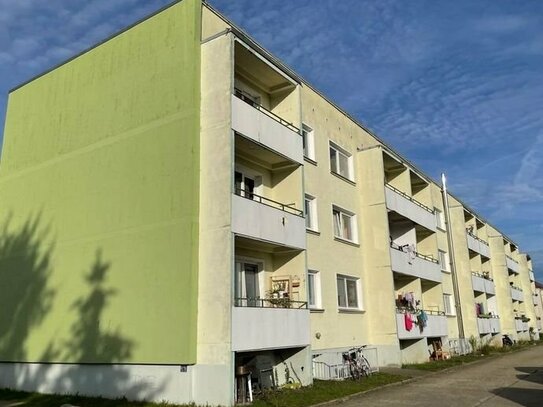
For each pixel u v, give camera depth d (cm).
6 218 1914
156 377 1320
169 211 1398
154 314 1357
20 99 2012
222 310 1266
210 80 1451
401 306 2342
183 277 1322
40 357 1622
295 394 1359
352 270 2123
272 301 1510
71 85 1809
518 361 2488
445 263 3403
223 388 1216
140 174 1497
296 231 1595
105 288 1495
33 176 1856
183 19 1520
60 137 1792
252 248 1580
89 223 1602
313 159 1988
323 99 2147
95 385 1448
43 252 1725
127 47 1648
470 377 1803
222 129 1390
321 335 1817
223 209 1331
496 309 4381
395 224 2670
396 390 1498
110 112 1641
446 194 3334
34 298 1708
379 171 2289
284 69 1709
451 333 3186
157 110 1507
